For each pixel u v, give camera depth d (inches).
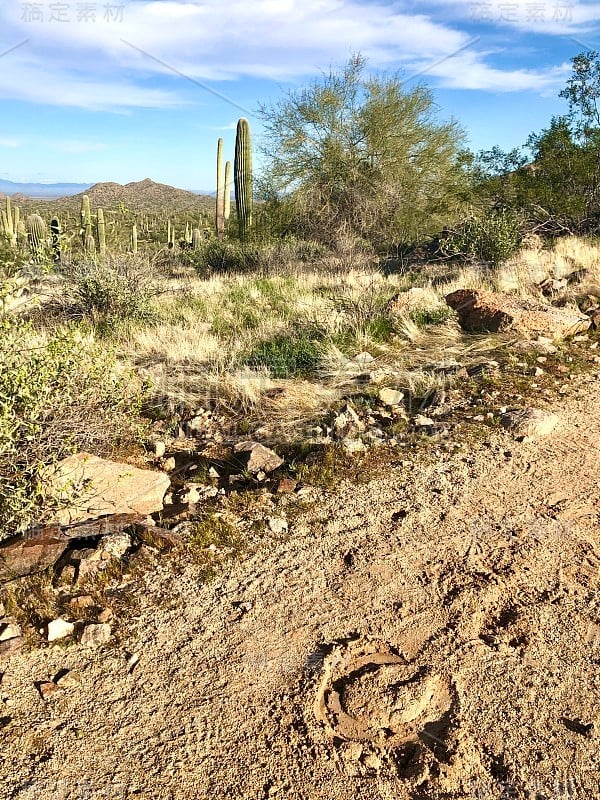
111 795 80.9
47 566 123.8
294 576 122.3
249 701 95.0
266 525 138.9
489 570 123.7
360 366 240.4
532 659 102.4
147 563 125.6
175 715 92.5
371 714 93.2
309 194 703.1
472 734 89.8
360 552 129.3
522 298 303.4
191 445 186.7
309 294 378.0
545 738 89.0
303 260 600.1
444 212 693.9
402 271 504.7
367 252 647.8
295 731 90.3
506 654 103.4
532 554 128.5
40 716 91.7
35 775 83.0
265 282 442.9
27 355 140.3
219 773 84.4
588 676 99.2
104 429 163.2
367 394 213.9
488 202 649.0
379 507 145.8
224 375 231.8
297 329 290.8
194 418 202.2
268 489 155.1
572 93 575.8
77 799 80.1
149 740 88.7
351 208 709.3
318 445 177.2
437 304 304.5
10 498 122.5
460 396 210.1
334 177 708.7
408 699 94.9
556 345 261.0
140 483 145.7
